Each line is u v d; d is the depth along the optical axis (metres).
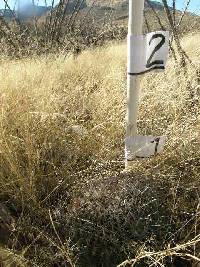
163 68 0.67
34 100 0.89
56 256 0.58
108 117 0.86
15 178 0.71
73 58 1.54
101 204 0.61
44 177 0.73
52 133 0.80
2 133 0.74
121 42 2.01
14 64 1.30
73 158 0.78
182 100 0.89
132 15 0.64
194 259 0.57
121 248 0.58
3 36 1.72
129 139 0.70
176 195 0.65
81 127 0.85
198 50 1.35
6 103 0.84
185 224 0.60
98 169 0.71
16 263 0.58
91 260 0.59
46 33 1.90
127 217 0.60
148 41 0.66
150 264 0.57
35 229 0.63
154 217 0.61
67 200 0.67
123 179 0.65
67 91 1.03
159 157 0.72
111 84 1.02
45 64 1.32
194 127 0.78
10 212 0.67
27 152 0.72
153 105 0.87
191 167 0.72
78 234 0.60
